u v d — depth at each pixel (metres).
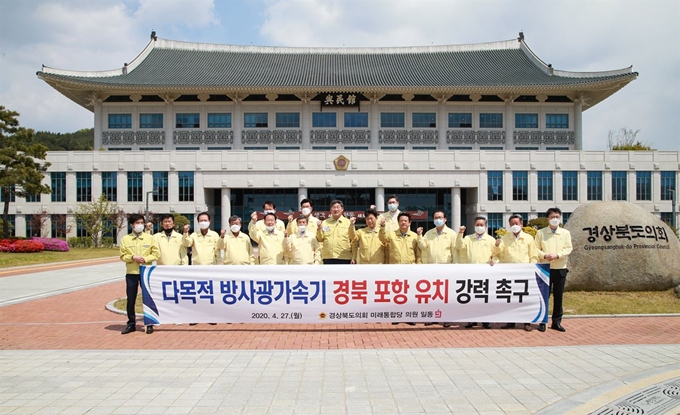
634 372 6.23
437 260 9.19
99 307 11.53
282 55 53.84
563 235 8.89
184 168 40.00
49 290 14.75
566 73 46.41
